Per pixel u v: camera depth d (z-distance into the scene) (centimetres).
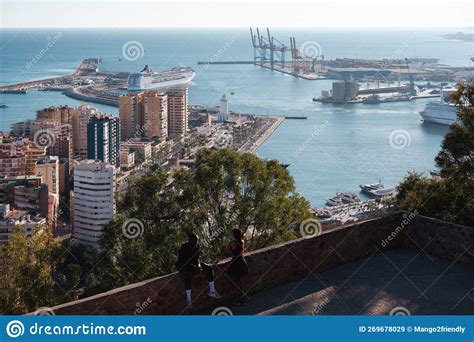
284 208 2492
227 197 2512
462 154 2153
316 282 1203
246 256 1140
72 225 6400
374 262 1320
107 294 962
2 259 2580
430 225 1377
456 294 1159
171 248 2372
